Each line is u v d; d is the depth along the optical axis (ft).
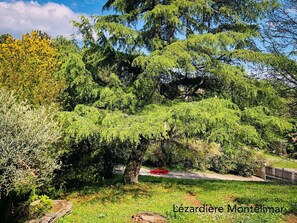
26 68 30.76
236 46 36.65
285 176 64.59
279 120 31.86
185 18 36.65
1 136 17.66
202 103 29.07
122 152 44.60
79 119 28.32
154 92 35.22
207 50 33.30
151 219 24.30
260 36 35.83
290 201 29.32
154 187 38.60
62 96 33.58
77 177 36.14
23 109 19.70
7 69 29.89
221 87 36.11
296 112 39.96
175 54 30.48
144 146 39.34
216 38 30.50
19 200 22.54
